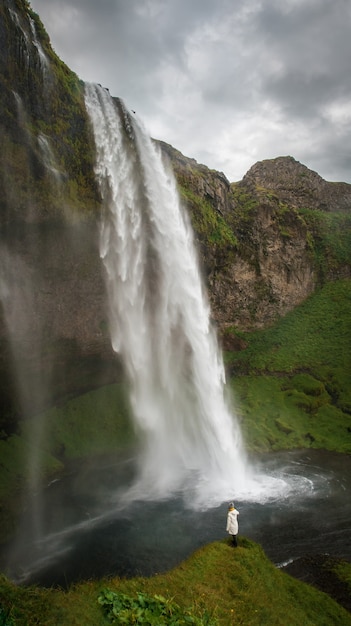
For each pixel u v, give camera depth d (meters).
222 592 14.40
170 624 11.03
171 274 40.81
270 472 31.45
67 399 37.47
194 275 43.66
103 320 36.78
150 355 40.97
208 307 47.44
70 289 33.47
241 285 53.34
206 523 23.72
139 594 12.20
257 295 55.12
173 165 44.97
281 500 26.64
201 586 14.46
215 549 17.28
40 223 28.72
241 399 43.94
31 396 33.69
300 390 44.69
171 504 26.28
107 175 33.62
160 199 39.41
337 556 20.31
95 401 38.41
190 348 43.31
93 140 32.75
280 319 56.66
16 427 32.69
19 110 26.53
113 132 35.09
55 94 29.59
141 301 39.03
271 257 57.38
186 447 36.44
